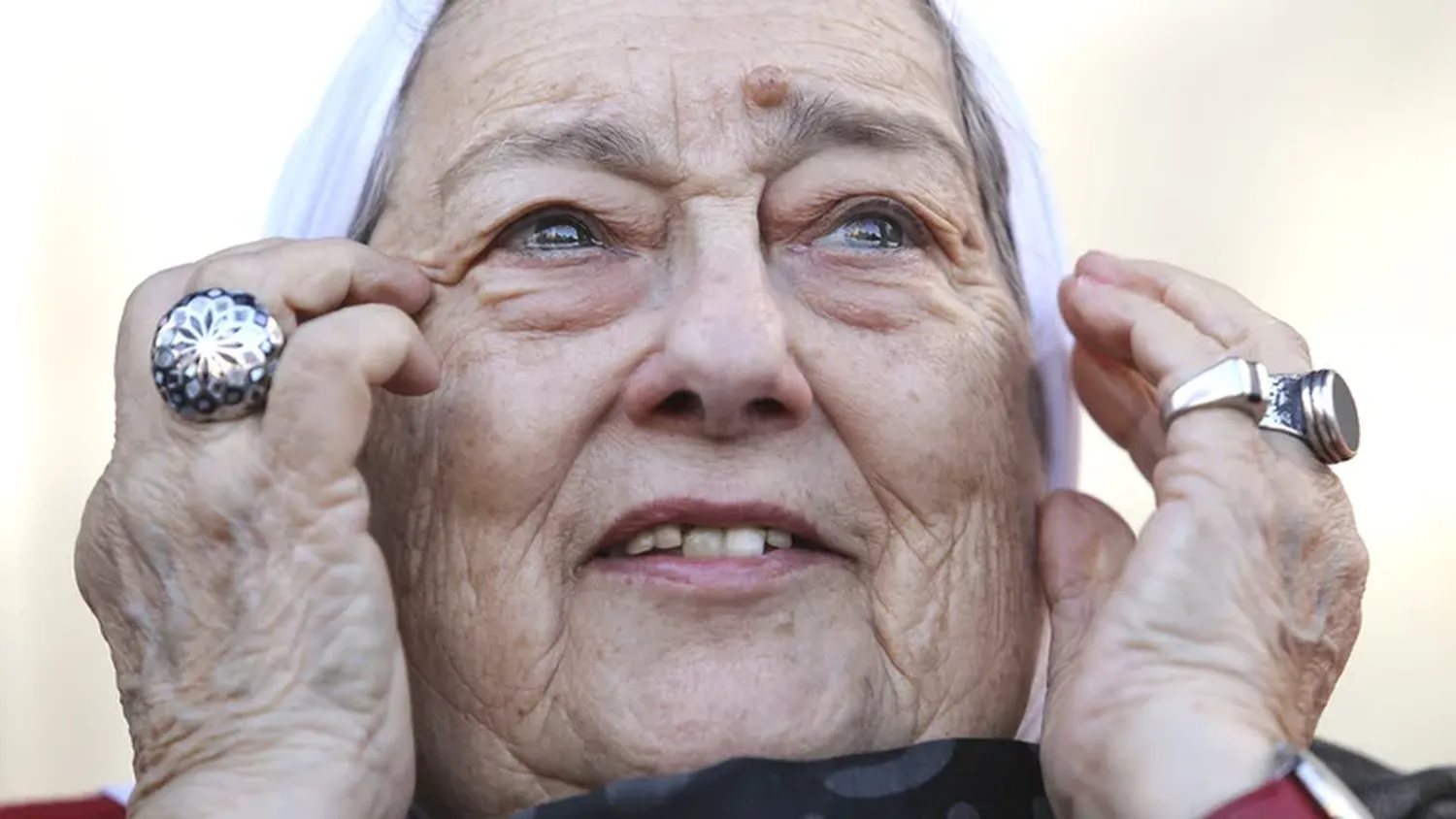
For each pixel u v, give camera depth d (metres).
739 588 1.99
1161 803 1.83
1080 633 2.10
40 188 3.88
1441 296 3.94
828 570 2.05
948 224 2.17
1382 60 4.00
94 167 3.88
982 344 2.16
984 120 2.34
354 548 1.94
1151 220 3.98
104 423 3.92
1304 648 2.00
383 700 1.92
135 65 3.85
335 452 1.94
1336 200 3.98
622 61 2.08
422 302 2.08
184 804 1.84
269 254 2.00
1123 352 2.21
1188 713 1.88
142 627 1.93
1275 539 2.01
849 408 2.04
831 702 1.98
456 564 2.04
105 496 1.96
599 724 1.96
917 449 2.06
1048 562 2.17
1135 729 1.88
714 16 2.11
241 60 3.37
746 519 2.01
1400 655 3.79
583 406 2.01
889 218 2.17
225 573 1.92
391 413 2.09
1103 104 4.01
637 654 1.98
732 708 1.95
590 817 1.85
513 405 2.02
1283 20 4.02
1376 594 3.82
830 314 2.08
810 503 2.02
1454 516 3.84
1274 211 3.98
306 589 1.92
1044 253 2.42
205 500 1.92
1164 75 4.02
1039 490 2.30
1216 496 2.01
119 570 1.94
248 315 1.93
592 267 2.07
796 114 2.08
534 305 2.05
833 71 2.11
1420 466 3.88
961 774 1.95
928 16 2.27
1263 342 2.11
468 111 2.13
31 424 3.89
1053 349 2.40
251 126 3.16
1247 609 1.97
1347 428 2.04
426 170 2.15
